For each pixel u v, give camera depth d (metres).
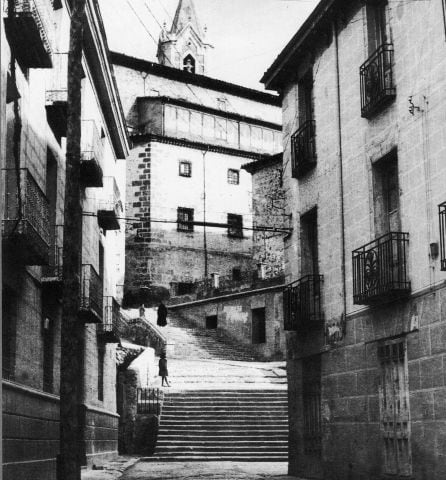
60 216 17.50
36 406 14.18
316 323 16.98
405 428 13.09
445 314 11.84
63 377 10.76
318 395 17.14
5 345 12.89
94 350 22.03
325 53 17.27
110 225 24.53
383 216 14.55
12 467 12.24
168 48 63.25
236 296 39.00
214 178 49.78
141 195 47.47
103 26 19.94
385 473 13.66
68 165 11.33
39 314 15.16
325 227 16.86
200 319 41.09
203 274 48.22
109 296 24.48
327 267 16.66
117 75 50.25
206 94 54.06
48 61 13.65
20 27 12.38
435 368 12.09
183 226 48.09
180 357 35.78
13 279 12.95
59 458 10.58
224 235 49.50
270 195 44.78
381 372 14.04
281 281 36.72
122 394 25.88
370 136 14.84
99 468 19.78
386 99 13.95
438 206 11.73
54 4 17.05
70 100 11.42
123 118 27.09
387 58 14.24
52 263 16.27
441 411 11.84
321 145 17.30
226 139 51.88
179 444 23.42
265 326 37.12
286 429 23.94
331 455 15.99
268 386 27.83
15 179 12.58
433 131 12.41
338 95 16.50
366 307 14.74
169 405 25.59
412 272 12.95
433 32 12.54
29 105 14.12
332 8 16.34
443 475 11.70
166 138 48.03
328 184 16.80
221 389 26.47
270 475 17.89
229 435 23.67
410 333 12.97
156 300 45.88
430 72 12.59
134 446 24.86
